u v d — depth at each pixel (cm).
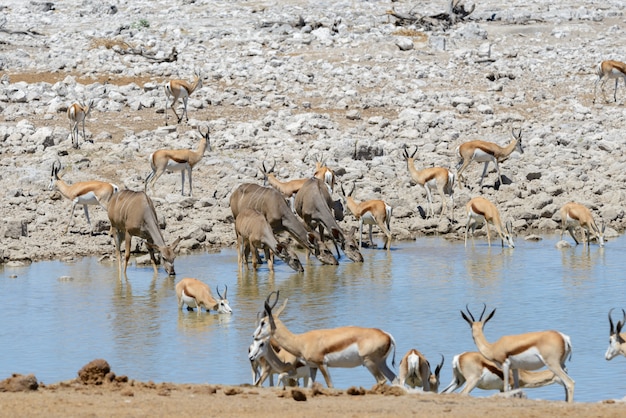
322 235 4919
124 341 3356
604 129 7231
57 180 5103
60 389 2395
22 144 6384
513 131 6469
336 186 5856
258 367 2827
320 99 7656
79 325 3569
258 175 6019
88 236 5150
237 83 7919
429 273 4431
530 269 4488
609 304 3806
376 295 4000
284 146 6550
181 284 3794
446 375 2980
